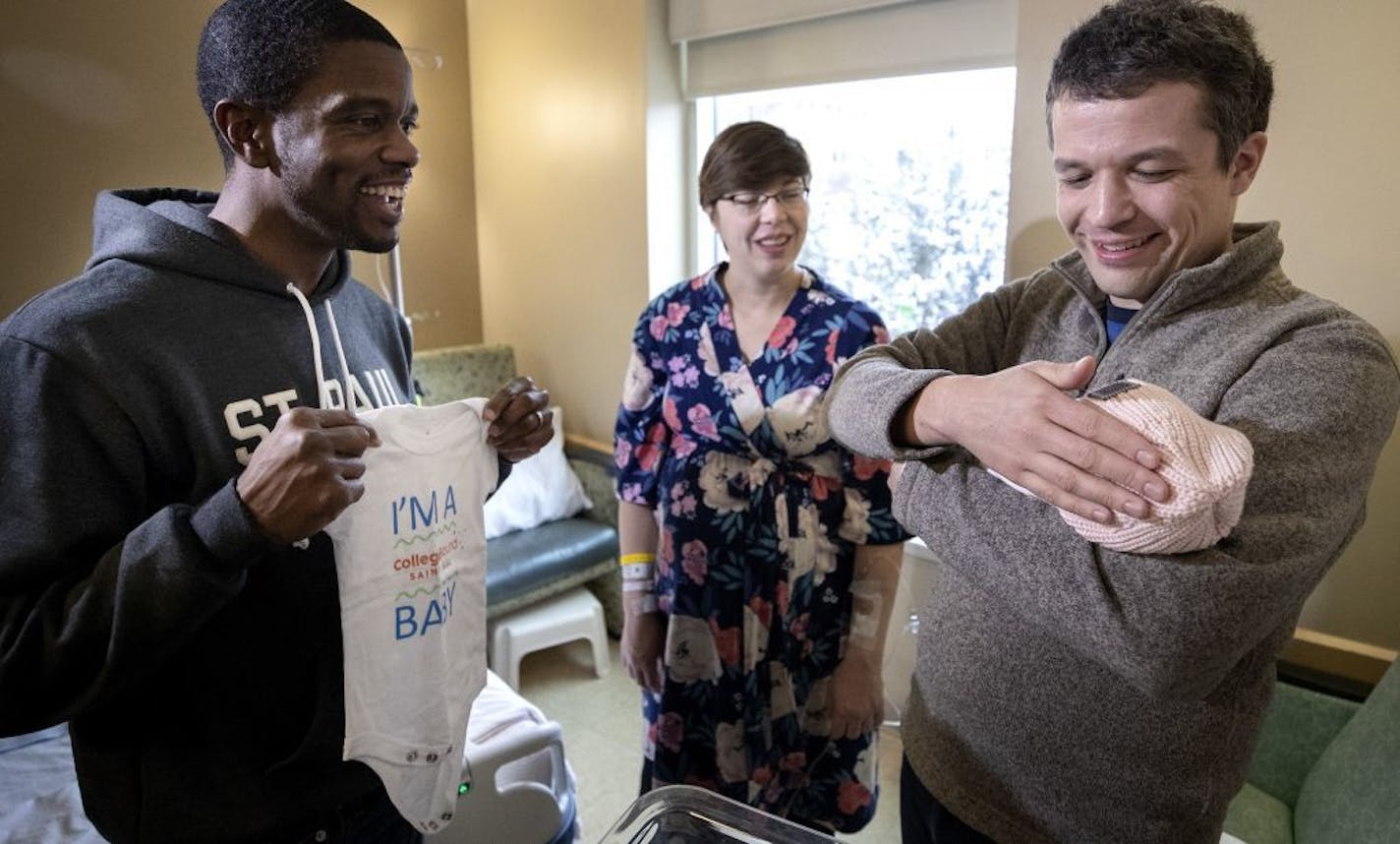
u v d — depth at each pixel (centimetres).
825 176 249
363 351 106
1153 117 70
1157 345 79
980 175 215
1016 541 70
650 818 79
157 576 71
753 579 143
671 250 273
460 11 308
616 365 290
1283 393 67
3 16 216
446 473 98
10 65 219
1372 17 136
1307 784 139
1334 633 156
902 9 209
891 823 207
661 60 257
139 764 86
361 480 88
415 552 94
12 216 225
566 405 314
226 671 87
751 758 147
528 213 307
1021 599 71
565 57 277
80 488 75
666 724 151
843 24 221
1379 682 136
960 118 216
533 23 285
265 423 88
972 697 90
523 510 280
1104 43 71
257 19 81
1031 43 172
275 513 71
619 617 295
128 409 78
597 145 275
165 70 244
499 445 104
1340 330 70
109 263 84
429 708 97
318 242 93
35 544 73
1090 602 65
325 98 82
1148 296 81
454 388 301
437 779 100
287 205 88
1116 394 62
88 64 231
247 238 90
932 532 78
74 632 72
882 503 142
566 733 247
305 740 91
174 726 86
